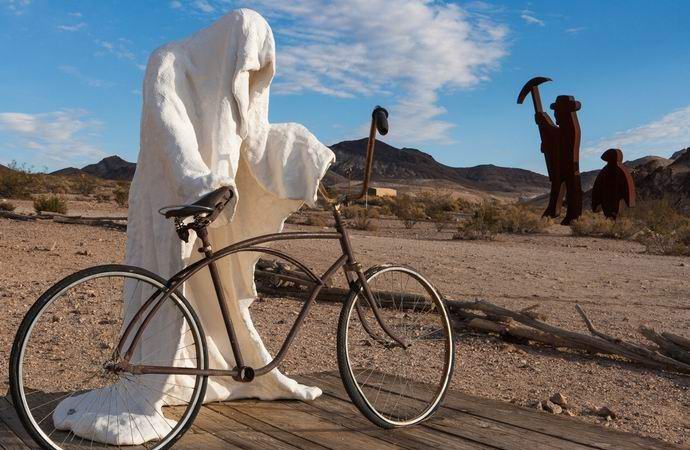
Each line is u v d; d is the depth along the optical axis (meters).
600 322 9.26
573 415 5.29
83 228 21.72
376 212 40.75
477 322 8.23
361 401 3.93
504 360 7.09
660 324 9.21
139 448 3.49
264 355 4.19
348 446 3.68
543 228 29.84
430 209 46.75
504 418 4.21
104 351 6.27
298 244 17.58
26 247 15.45
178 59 3.80
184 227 3.46
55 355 6.35
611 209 12.70
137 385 3.72
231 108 3.81
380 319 4.29
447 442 3.79
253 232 4.18
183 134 3.56
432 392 4.70
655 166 91.50
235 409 4.19
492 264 16.12
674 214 34.38
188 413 3.60
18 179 47.91
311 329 8.11
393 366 6.46
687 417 5.39
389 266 4.28
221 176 3.33
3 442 3.47
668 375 6.74
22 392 3.22
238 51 3.79
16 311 8.39
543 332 7.77
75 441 3.52
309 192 3.93
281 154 3.99
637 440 3.84
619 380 6.47
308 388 4.48
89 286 10.17
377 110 3.90
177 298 3.56
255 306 9.51
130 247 3.89
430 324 8.16
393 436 3.88
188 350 4.03
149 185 3.78
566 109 11.69
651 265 17.31
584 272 15.30
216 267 4.01
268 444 3.65
